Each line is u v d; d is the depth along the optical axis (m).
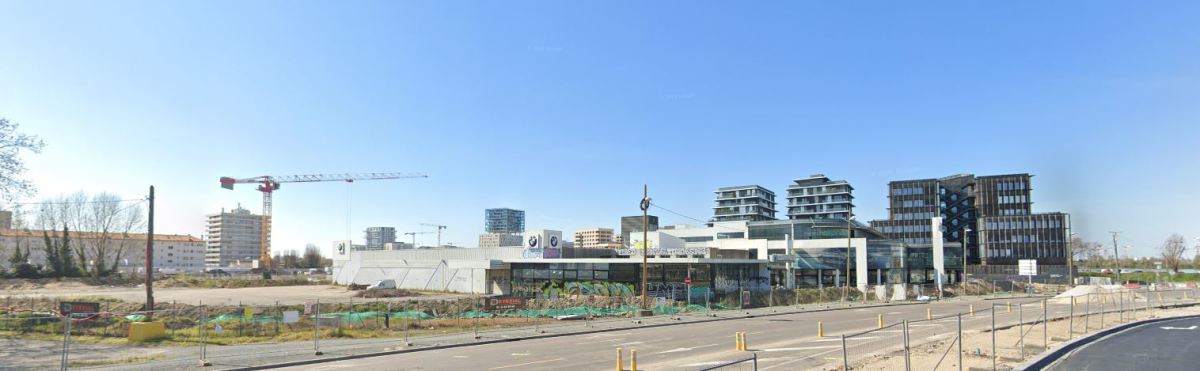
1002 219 135.38
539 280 73.50
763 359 22.03
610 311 45.81
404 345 27.47
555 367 21.30
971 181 150.12
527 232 74.06
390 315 41.00
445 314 46.31
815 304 59.03
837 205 148.38
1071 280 94.75
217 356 24.44
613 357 23.58
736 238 107.12
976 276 106.69
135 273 108.44
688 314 45.91
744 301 53.88
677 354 24.14
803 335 30.88
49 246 103.69
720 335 31.42
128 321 37.00
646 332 33.56
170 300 65.06
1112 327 29.64
